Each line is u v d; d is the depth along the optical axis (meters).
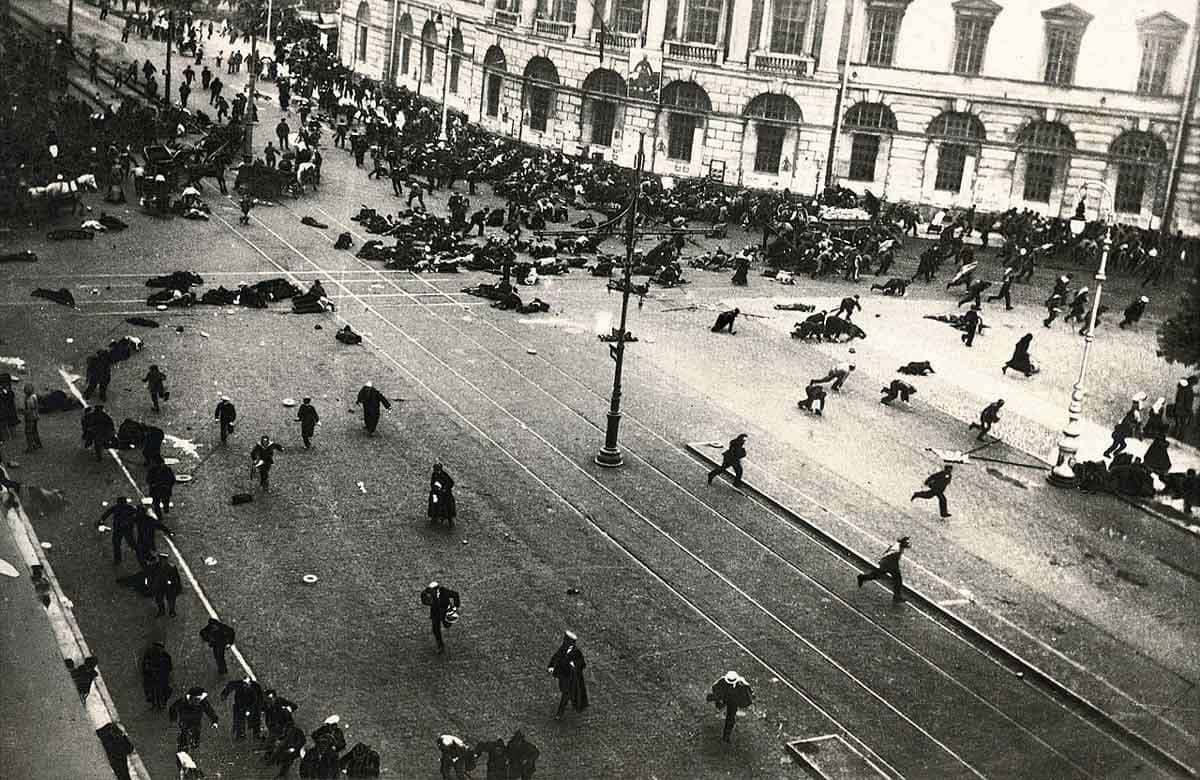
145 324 42.41
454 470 33.69
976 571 30.30
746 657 25.44
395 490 32.03
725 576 29.08
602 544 30.16
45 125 54.91
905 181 76.81
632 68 81.88
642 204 68.06
